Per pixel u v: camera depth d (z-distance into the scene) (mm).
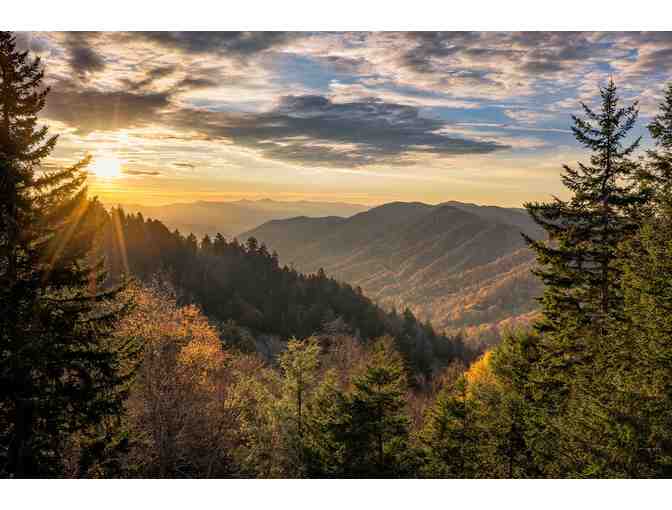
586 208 17406
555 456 16734
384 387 21594
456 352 112562
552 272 18047
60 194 12719
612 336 15320
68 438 13969
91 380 13156
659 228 14562
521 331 25359
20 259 12500
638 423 12281
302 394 23047
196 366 24031
